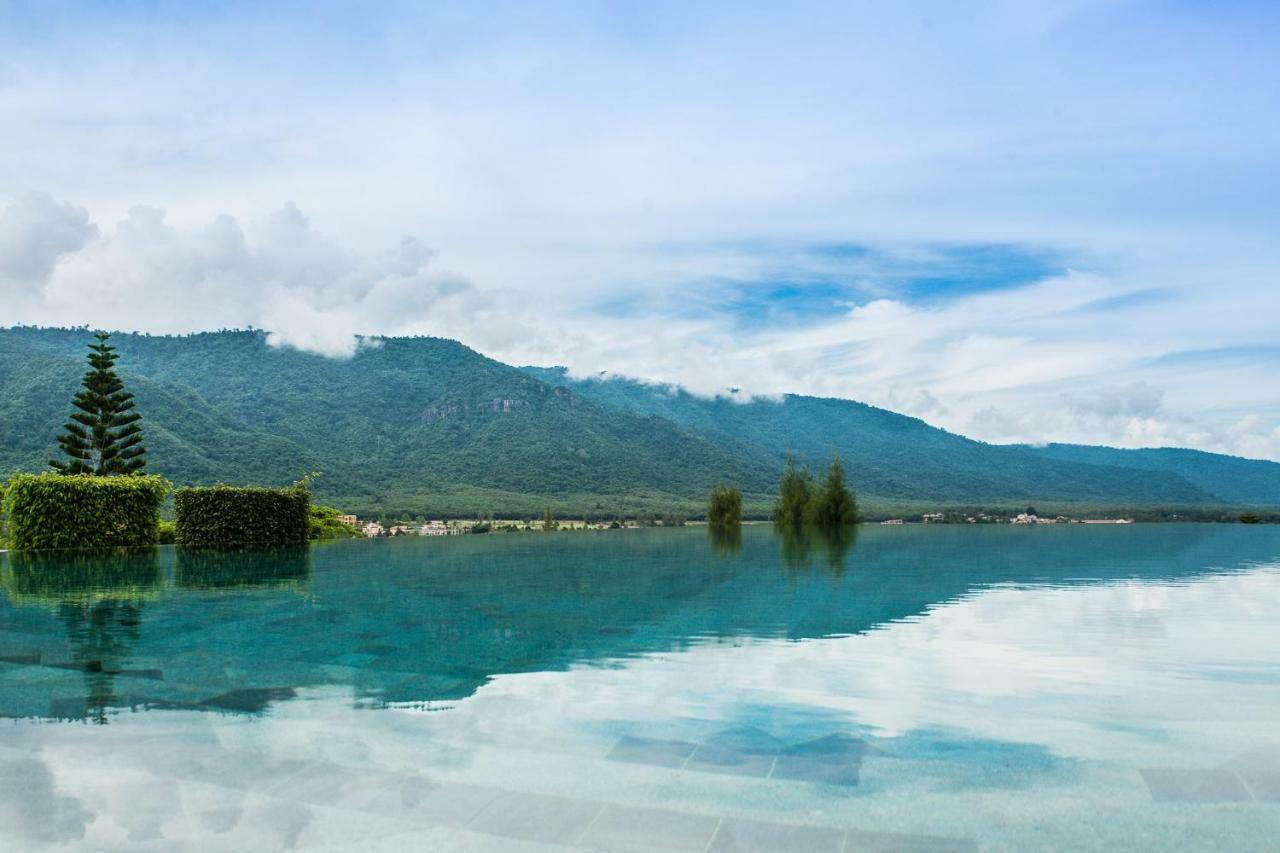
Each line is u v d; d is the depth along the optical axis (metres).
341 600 7.82
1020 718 3.67
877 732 3.46
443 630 6.05
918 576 10.25
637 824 2.52
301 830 2.51
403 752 3.23
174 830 2.50
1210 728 3.49
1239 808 2.61
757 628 6.11
